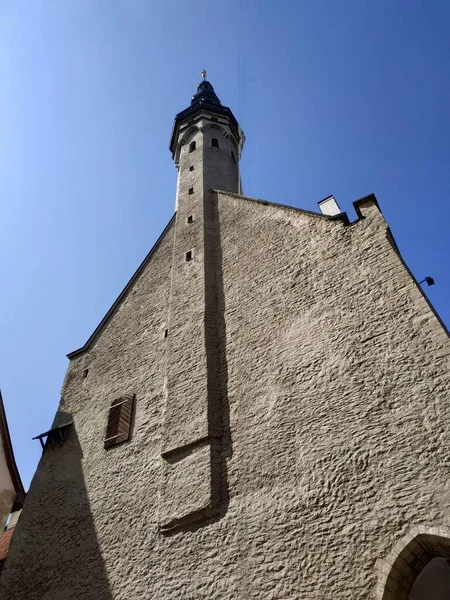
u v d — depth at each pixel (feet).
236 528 32.86
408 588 26.23
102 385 54.29
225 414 39.75
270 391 38.11
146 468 41.63
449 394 29.50
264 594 29.12
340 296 39.14
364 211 43.14
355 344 35.63
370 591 25.85
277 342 40.73
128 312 60.18
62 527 44.04
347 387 34.04
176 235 61.41
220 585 31.09
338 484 30.45
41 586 41.04
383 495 28.43
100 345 59.93
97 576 38.04
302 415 34.94
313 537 29.43
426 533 25.64
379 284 37.50
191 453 38.60
